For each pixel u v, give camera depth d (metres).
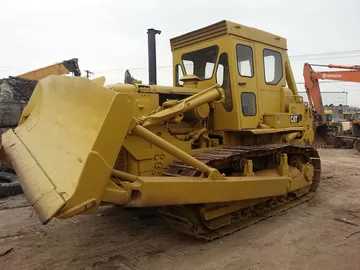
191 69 5.83
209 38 5.43
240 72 5.21
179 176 4.05
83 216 5.28
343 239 4.42
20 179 3.51
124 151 4.25
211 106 5.26
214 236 4.34
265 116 5.71
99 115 3.07
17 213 5.48
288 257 3.87
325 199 6.42
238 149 4.90
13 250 4.04
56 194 2.80
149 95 4.59
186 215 4.21
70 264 3.68
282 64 6.29
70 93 3.69
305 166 6.25
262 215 5.26
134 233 4.59
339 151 14.92
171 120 4.35
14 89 13.62
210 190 3.97
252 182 4.59
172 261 3.76
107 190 3.10
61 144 3.40
